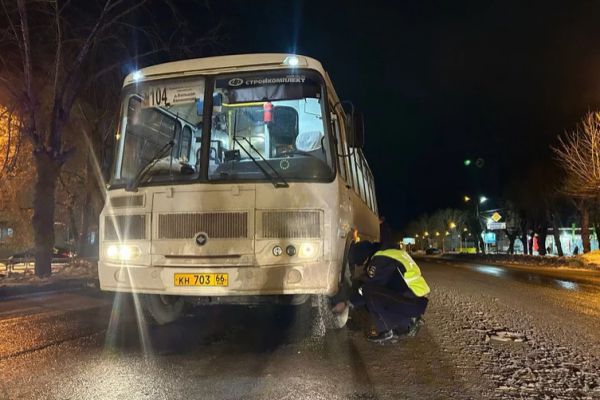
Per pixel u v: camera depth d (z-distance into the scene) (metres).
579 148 27.56
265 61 6.75
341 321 7.03
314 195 6.05
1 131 18.73
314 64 6.71
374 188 16.22
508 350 6.51
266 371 5.39
